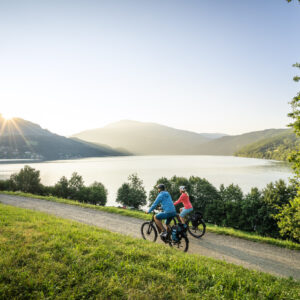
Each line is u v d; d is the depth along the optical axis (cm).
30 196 2475
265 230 3050
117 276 414
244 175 17188
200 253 747
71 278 402
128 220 1289
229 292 401
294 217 1237
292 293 425
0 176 14962
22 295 352
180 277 443
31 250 507
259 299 386
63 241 594
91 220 1284
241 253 775
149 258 530
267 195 3122
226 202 3631
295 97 1084
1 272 403
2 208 1173
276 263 700
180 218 934
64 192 5306
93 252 522
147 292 379
